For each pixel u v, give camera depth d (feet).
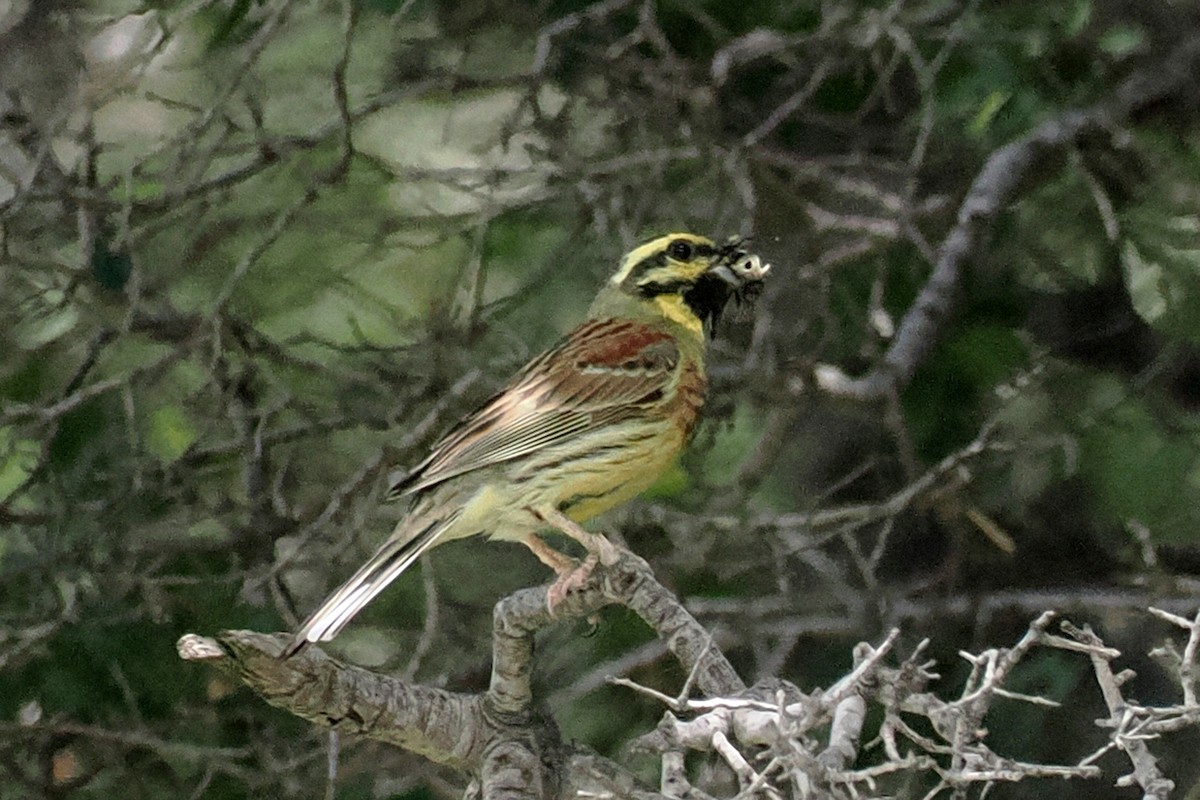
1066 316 47.47
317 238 49.39
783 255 46.03
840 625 43.65
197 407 45.14
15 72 45.55
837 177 47.32
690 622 30.32
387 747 41.19
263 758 38.37
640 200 46.03
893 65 43.14
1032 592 45.14
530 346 47.57
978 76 43.78
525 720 28.68
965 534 44.37
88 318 46.29
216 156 45.01
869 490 48.11
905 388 43.39
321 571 42.83
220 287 48.93
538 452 33.37
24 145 45.73
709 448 43.80
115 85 44.60
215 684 39.42
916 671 26.84
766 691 29.45
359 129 51.62
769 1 46.14
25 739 39.40
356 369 46.50
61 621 38.19
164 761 39.81
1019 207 47.32
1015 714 42.93
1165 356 45.34
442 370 44.60
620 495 34.91
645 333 35.17
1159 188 46.52
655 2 46.11
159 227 44.04
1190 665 26.68
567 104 46.60
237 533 41.65
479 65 50.26
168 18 47.26
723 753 26.55
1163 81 45.91
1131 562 45.55
